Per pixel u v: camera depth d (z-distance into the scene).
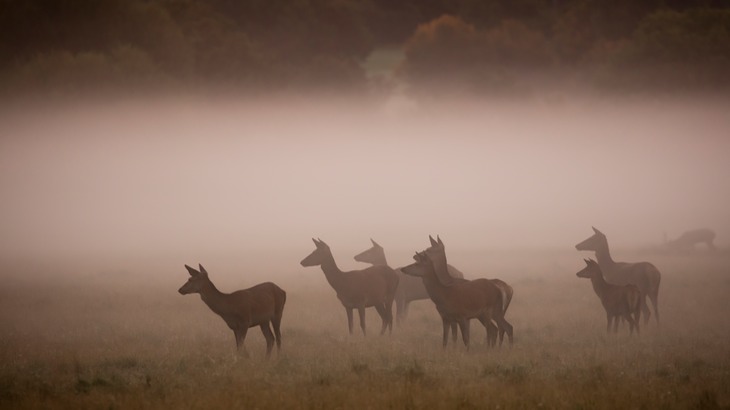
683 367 51.25
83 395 45.75
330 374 49.72
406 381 46.12
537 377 48.53
